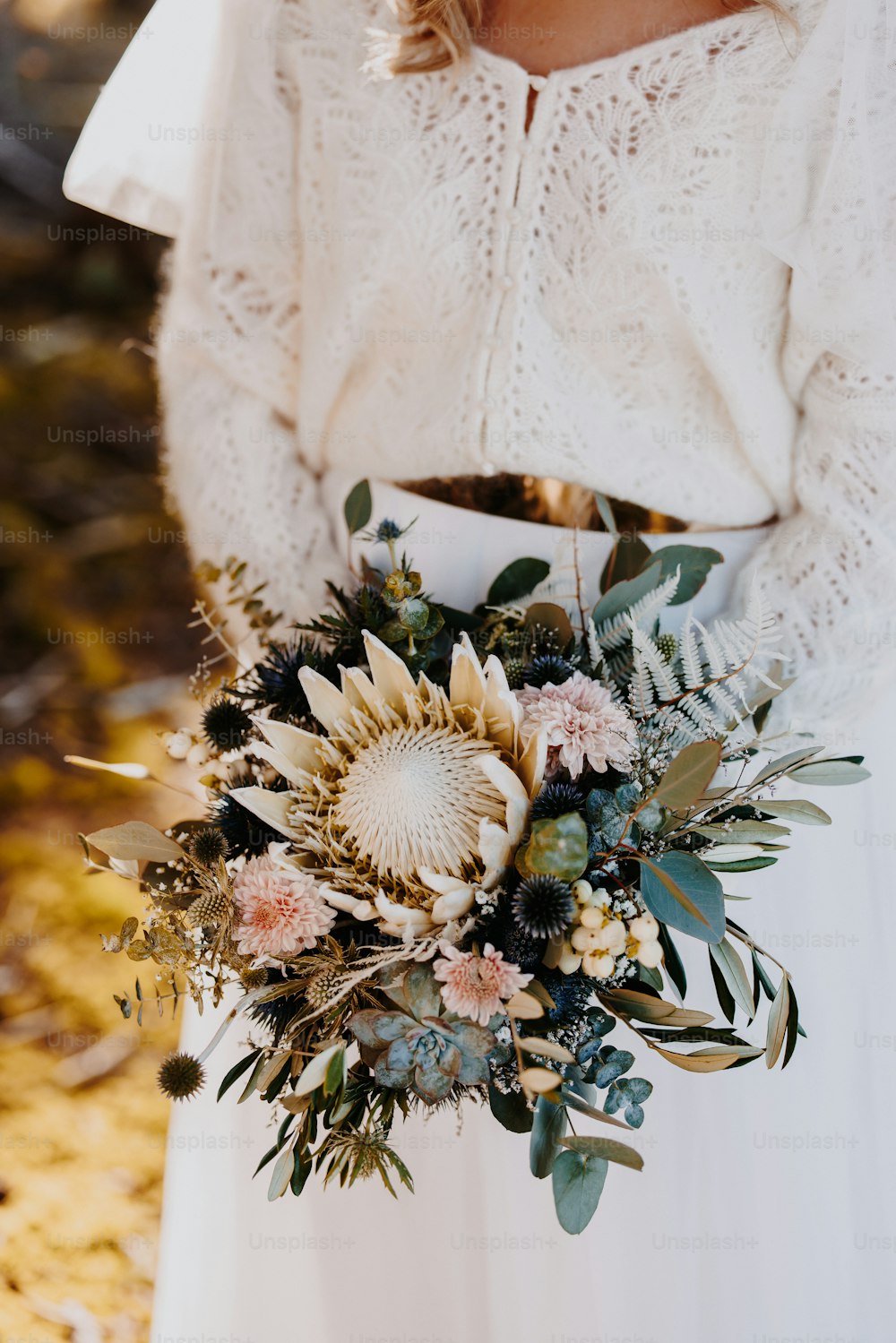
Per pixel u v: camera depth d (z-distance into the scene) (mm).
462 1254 1276
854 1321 1265
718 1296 1231
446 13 1210
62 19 3820
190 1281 1348
